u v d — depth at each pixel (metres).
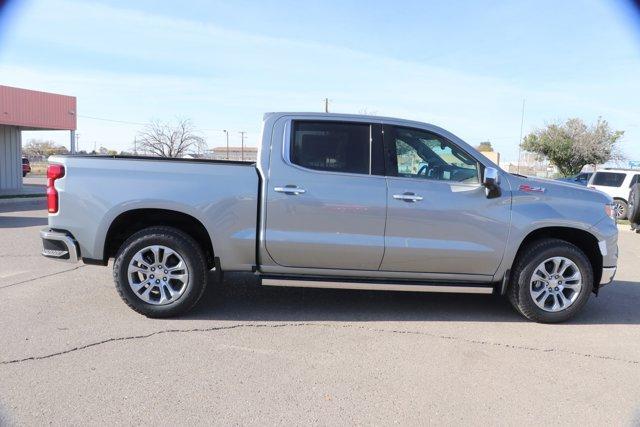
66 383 3.61
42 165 66.56
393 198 4.98
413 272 5.16
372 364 4.09
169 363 3.99
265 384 3.68
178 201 4.90
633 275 7.93
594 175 18.50
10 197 19.25
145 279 4.98
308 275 5.16
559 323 5.27
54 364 3.91
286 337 4.63
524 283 5.16
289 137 5.07
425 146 5.20
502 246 5.11
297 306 5.60
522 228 5.10
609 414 3.40
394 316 5.35
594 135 41.66
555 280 5.20
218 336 4.61
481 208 5.07
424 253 5.04
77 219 4.95
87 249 4.98
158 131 42.66
